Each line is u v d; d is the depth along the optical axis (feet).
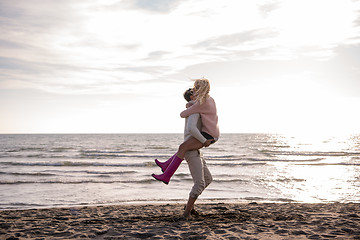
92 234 11.62
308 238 10.56
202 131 12.81
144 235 11.18
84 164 73.20
